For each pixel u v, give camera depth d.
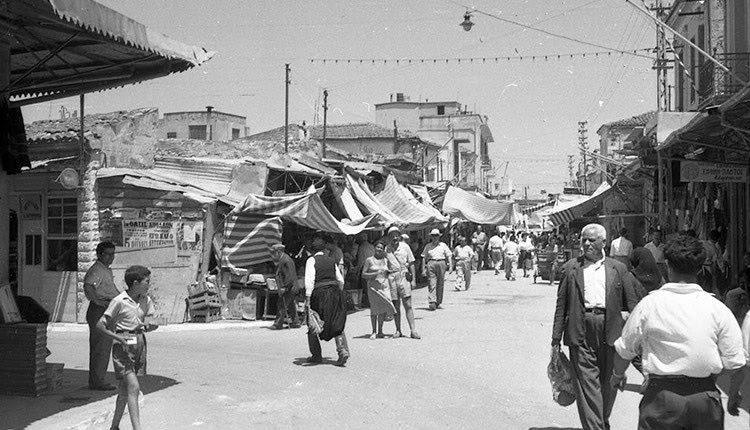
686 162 14.89
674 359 4.17
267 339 14.02
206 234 17.56
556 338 6.60
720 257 14.51
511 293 23.73
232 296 17.62
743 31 18.17
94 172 17.48
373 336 13.66
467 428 7.14
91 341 8.79
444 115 66.12
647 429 4.22
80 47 9.29
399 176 32.94
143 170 18.95
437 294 18.95
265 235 17.88
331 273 10.73
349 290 19.83
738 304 10.78
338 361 10.71
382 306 13.51
